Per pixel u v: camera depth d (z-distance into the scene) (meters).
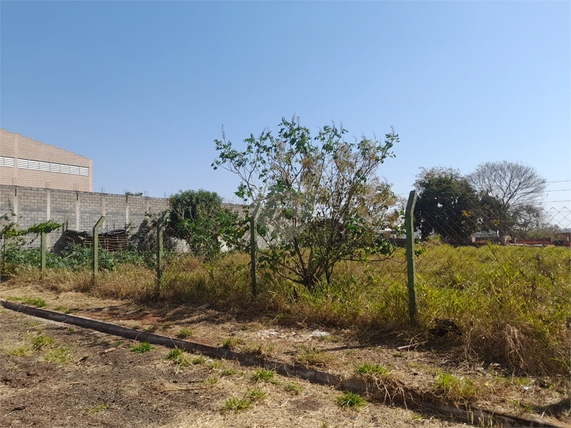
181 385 4.05
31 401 3.71
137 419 3.30
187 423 3.21
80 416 3.38
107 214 20.11
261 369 4.44
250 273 7.72
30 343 5.71
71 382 4.18
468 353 4.26
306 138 6.96
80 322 6.91
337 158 6.76
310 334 5.35
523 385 3.52
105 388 4.00
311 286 6.82
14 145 38.84
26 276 11.07
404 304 5.29
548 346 3.90
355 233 6.61
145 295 8.09
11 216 16.58
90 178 46.44
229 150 7.30
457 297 5.24
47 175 41.78
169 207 22.27
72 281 9.77
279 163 7.04
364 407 3.47
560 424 2.89
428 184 25.08
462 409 3.26
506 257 6.12
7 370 4.60
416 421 3.21
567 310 4.41
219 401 3.63
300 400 3.63
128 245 18.30
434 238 7.57
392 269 7.66
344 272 7.55
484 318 4.57
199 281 8.03
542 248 6.05
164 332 5.86
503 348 4.10
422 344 4.66
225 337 5.47
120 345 5.58
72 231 18.00
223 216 7.54
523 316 4.29
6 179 38.00
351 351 4.61
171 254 12.73
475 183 26.34
